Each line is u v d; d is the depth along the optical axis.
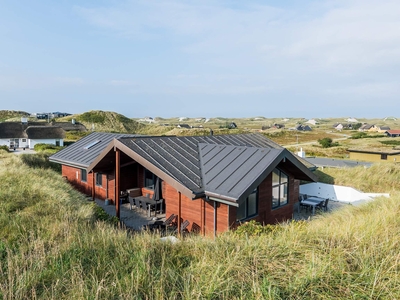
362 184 18.30
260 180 9.91
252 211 11.24
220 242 6.04
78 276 4.65
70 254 5.64
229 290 4.30
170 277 4.75
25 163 20.08
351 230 6.05
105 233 6.96
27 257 5.44
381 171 19.73
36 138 49.53
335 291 4.25
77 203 11.11
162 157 11.76
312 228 6.79
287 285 4.39
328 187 17.94
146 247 5.93
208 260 5.26
